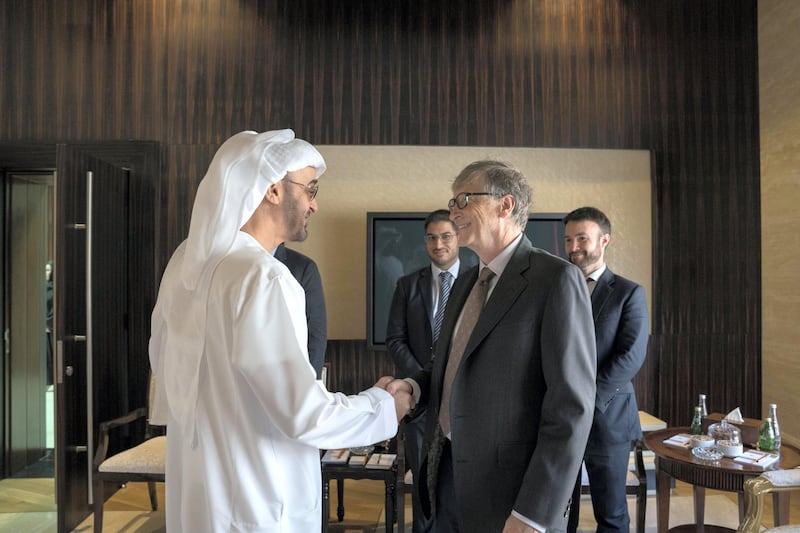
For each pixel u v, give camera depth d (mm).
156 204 4941
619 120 5172
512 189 1843
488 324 1742
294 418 1447
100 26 4969
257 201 1619
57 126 4945
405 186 5059
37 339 5285
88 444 4203
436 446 1927
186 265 1566
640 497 3207
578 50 5160
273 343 1451
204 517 1562
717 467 2719
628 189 5168
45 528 3895
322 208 5039
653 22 5203
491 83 5105
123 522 3896
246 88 5023
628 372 2861
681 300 5207
